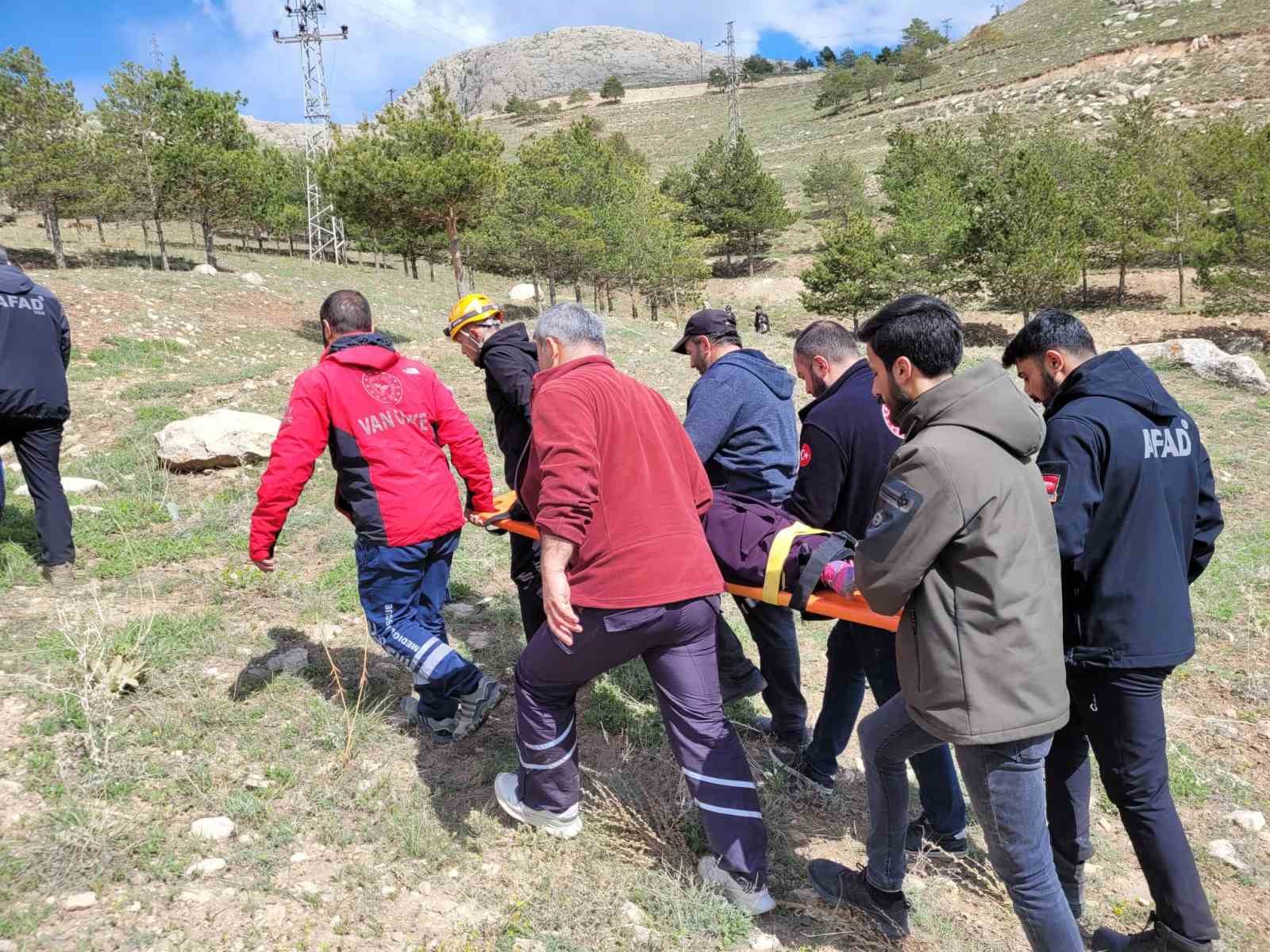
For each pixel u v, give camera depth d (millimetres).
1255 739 4043
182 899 2428
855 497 2955
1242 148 29891
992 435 2096
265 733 3266
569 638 2393
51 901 2346
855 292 33531
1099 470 2443
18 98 21453
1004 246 29719
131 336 12930
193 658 3754
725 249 51938
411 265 41219
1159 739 2527
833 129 77625
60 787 2777
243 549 5180
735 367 3320
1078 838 2822
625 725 3660
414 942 2400
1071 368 2686
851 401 2951
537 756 2795
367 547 3154
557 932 2502
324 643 3824
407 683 3799
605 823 2984
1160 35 66438
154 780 2904
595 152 37344
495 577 5164
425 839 2793
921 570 2088
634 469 2488
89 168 22609
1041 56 75875
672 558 2467
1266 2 65562
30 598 4227
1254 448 9844
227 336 14602
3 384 4016
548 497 2387
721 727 2641
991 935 2768
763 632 3510
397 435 3123
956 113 68188
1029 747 2133
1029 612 2100
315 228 37906
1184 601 2506
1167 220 30375
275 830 2742
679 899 2652
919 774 3029
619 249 31766
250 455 6762
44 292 4246
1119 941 2699
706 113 109375
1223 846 3260
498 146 20188
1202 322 28297
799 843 3104
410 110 20406
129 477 6379
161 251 26578
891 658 2926
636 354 16016
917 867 3018
